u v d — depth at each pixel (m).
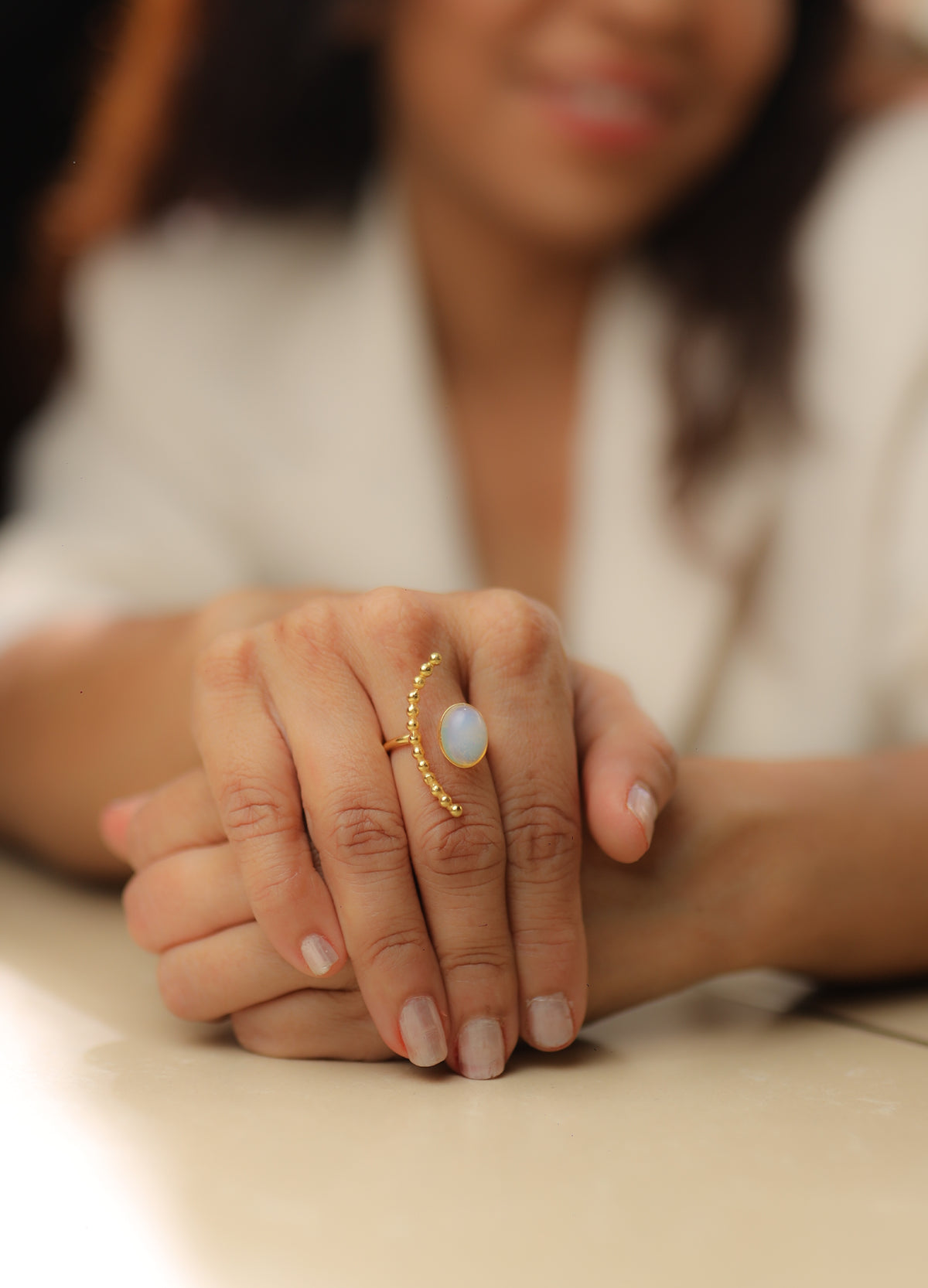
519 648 0.40
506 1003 0.39
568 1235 0.33
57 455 0.79
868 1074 0.40
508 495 0.80
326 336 0.76
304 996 0.40
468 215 0.75
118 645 0.57
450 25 0.67
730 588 0.72
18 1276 0.31
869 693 0.71
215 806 0.41
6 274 0.87
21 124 0.83
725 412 0.73
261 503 0.76
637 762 0.41
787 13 0.71
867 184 0.75
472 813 0.39
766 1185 0.34
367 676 0.40
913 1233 0.33
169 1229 0.33
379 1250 0.32
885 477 0.71
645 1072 0.40
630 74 0.66
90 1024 0.42
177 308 0.79
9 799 0.57
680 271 0.74
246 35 0.77
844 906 0.44
